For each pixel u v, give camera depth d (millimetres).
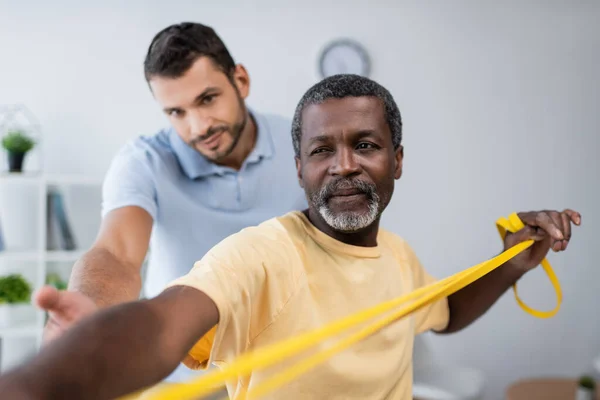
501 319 3795
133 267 1338
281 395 839
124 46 3471
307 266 866
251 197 1620
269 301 801
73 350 461
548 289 3787
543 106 3748
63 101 3438
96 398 458
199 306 625
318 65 3596
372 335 903
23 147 3205
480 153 3727
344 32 3627
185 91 1438
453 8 3693
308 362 542
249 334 802
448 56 3697
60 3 3428
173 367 551
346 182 874
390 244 1060
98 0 3451
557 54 3746
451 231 3719
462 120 3711
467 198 3725
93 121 3453
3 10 3395
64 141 3436
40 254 3139
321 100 881
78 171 3441
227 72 1483
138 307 549
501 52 3729
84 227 3418
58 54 3430
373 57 3648
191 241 1609
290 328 818
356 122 865
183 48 1421
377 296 923
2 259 3379
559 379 3082
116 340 493
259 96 3584
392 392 964
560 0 3744
